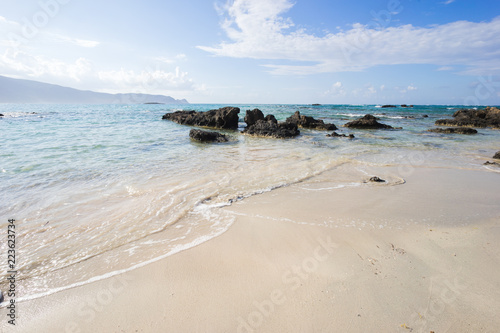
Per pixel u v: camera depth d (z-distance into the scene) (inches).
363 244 185.5
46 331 117.9
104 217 227.9
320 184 326.3
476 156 522.0
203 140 694.5
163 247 183.2
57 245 185.8
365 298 133.9
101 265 163.9
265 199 273.1
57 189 290.5
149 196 275.6
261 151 556.7
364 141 735.1
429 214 237.3
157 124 1148.5
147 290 141.5
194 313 126.0
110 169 375.9
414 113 2292.1
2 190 282.7
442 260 165.6
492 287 140.7
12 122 1072.2
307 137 833.5
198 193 286.5
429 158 494.6
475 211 244.4
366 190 305.4
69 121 1154.7
